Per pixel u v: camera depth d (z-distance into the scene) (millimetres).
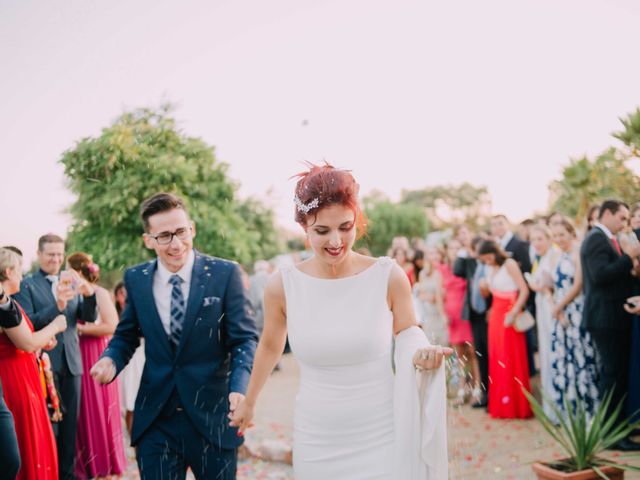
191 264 2760
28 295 3877
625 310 4359
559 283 4988
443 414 2055
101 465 4426
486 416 5656
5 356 3250
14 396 3234
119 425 4645
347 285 2248
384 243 28922
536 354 8047
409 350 2145
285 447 4746
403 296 2266
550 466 3260
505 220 6727
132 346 2797
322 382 2246
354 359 2197
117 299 5363
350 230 2123
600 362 4504
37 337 3328
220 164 7195
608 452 4129
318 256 2174
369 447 2170
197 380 2627
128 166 6176
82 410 4410
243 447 4895
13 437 2816
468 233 7262
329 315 2230
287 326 2367
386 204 30578
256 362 2428
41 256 4062
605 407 3400
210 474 2594
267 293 2363
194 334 2650
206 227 7203
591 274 4395
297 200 2145
